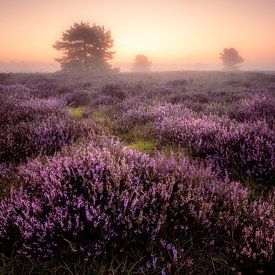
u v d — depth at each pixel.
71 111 8.78
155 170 2.95
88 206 2.42
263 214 2.45
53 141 4.52
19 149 4.22
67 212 2.40
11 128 4.91
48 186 2.66
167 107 7.03
